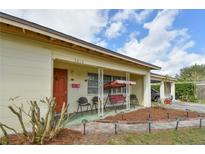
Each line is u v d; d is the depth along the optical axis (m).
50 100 5.21
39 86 6.02
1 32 5.06
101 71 10.19
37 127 4.27
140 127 6.59
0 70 5.04
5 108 5.09
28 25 5.24
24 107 5.52
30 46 5.81
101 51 8.27
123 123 7.29
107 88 12.29
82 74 10.43
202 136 5.50
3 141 4.23
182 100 22.38
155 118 8.55
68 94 9.34
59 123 4.76
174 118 8.62
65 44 6.91
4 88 5.10
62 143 4.32
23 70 5.58
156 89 24.95
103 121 7.52
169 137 5.31
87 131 5.77
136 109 11.91
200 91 23.12
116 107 12.59
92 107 11.12
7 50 5.20
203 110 12.56
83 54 7.96
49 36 5.96
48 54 6.39
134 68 12.42
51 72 6.47
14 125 5.26
